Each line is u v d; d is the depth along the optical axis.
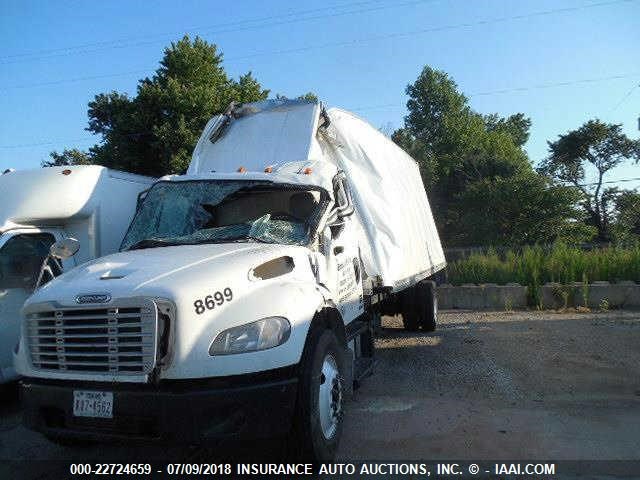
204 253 4.76
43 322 4.31
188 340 3.93
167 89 25.73
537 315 12.78
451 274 16.16
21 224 7.19
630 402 6.20
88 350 4.11
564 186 33.25
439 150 54.91
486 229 32.72
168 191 5.96
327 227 5.82
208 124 7.48
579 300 14.02
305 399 4.26
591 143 43.62
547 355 8.46
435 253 12.47
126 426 3.96
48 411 4.27
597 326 10.76
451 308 14.84
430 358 8.62
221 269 4.36
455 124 55.22
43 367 4.29
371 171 7.92
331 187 6.10
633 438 5.15
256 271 4.56
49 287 4.51
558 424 5.57
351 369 5.60
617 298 13.91
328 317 5.09
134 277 4.23
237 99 27.20
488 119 69.12
